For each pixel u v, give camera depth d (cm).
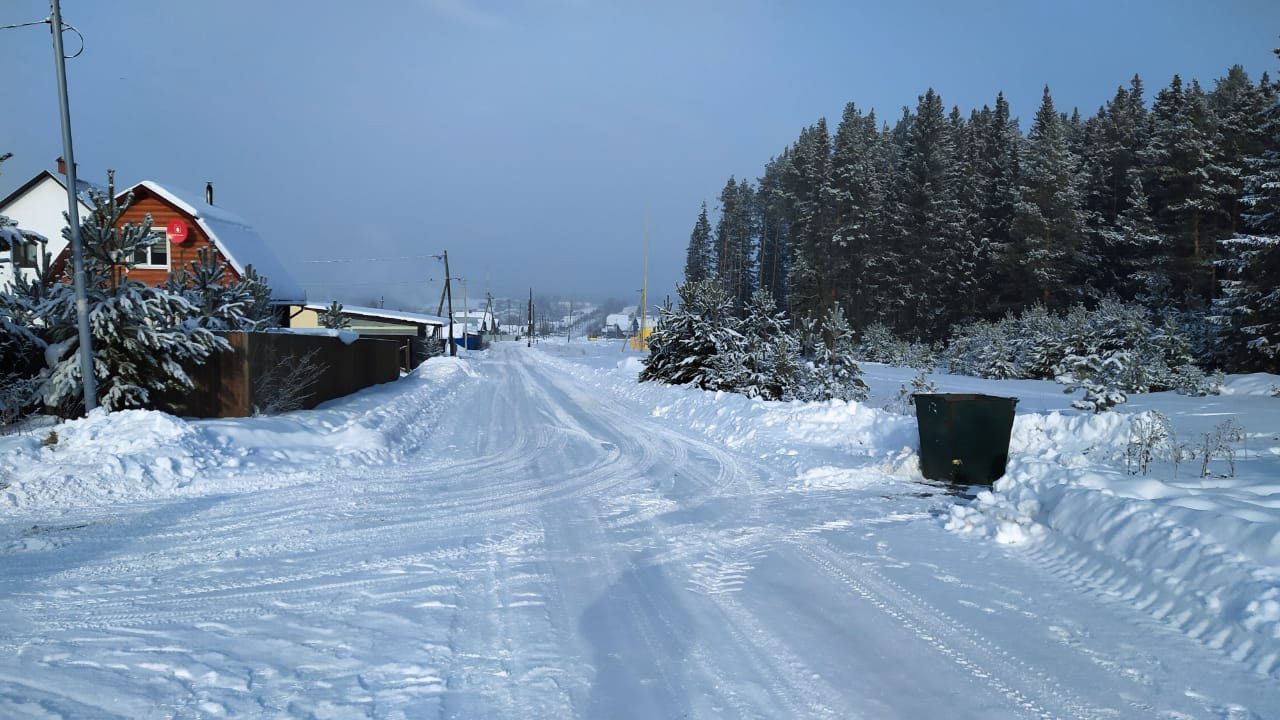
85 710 417
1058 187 5725
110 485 1012
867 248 6288
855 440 1377
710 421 1755
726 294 2633
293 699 433
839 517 874
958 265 6178
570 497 1023
